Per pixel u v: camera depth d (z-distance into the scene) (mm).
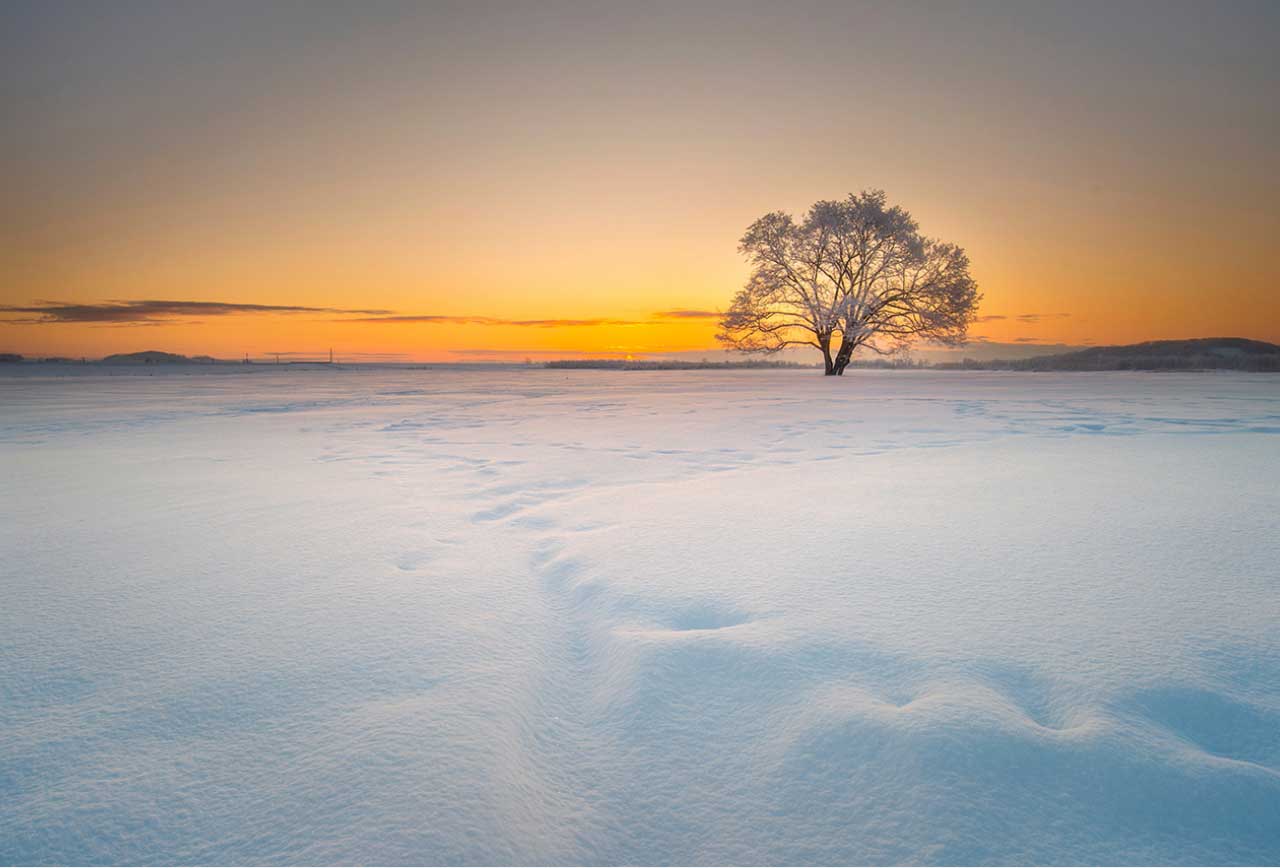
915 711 1510
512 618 2227
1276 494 3957
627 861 1156
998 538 3039
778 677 1729
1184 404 11727
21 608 2307
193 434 8445
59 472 5402
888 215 28766
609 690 1742
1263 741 1433
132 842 1169
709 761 1431
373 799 1274
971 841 1171
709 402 14094
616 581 2539
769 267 30594
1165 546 2865
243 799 1277
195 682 1748
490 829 1205
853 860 1142
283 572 2719
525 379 31969
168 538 3275
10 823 1212
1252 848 1148
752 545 2986
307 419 10711
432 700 1654
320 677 1778
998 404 12320
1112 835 1178
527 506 4066
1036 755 1355
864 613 2145
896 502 3867
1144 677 1675
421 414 11656
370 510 3918
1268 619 2043
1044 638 1925
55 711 1602
